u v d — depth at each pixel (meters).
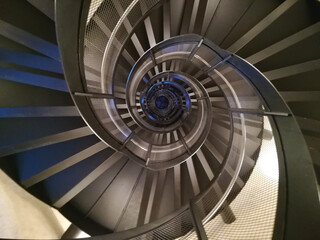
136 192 3.61
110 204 3.48
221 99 4.87
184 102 7.04
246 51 3.44
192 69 5.47
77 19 1.59
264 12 3.53
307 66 2.84
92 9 2.32
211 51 3.27
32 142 2.55
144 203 3.48
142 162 3.67
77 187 2.99
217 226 2.39
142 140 4.30
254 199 2.36
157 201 3.70
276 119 2.07
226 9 3.58
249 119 3.02
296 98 2.92
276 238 1.48
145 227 2.28
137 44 3.73
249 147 2.96
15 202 2.57
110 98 3.33
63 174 3.22
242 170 2.91
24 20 2.52
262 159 2.56
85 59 2.51
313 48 3.17
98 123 2.71
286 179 1.74
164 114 7.22
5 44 2.52
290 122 1.89
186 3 3.43
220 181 3.29
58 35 1.49
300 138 1.77
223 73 3.58
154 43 3.51
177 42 3.43
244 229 2.10
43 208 2.90
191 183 4.17
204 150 4.53
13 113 2.55
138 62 3.74
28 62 2.48
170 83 6.62
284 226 1.51
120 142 3.33
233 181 2.91
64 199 2.97
